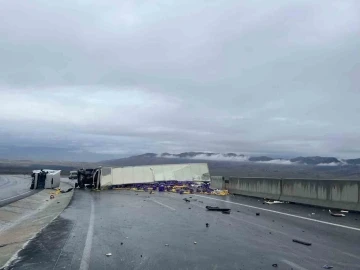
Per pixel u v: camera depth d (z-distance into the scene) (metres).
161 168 36.44
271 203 19.38
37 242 9.26
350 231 10.55
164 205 19.14
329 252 8.00
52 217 15.20
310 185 17.83
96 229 11.29
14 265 7.09
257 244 8.91
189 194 27.91
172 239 9.62
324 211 15.35
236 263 7.14
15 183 51.41
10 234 11.58
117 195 27.48
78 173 38.44
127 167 36.16
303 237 9.76
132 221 13.07
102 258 7.59
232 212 15.68
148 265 7.03
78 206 18.88
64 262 7.26
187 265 7.02
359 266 6.88
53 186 39.75
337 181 15.87
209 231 10.86
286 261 7.26
